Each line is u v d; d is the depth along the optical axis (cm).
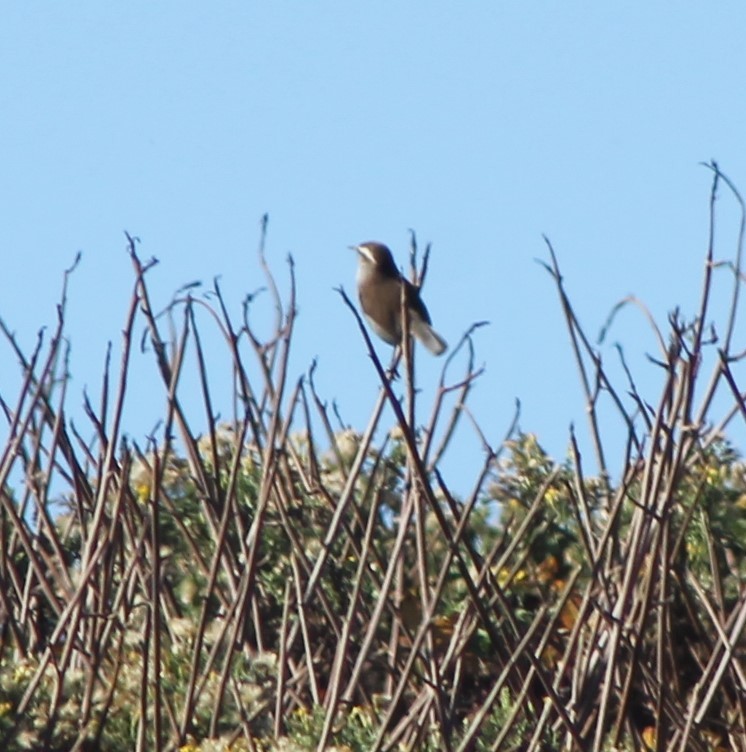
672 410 1119
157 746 1173
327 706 1179
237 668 1271
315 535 1404
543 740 1175
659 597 1186
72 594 1259
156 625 1170
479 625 1267
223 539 1198
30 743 1195
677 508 1457
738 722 1264
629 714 1146
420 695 1174
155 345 1270
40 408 1295
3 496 1238
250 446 1520
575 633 1145
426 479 1105
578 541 1453
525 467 1511
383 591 1170
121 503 1198
